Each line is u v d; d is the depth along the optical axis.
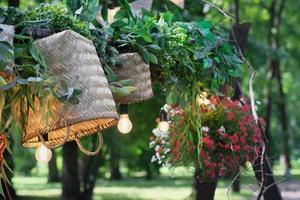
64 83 3.78
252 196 18.34
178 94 5.77
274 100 24.16
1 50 3.42
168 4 7.44
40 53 3.76
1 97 3.78
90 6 4.76
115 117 3.89
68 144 15.77
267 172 7.16
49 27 4.14
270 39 20.61
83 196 16.19
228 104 6.72
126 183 28.14
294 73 32.47
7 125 3.94
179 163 6.77
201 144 6.41
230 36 7.23
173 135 6.71
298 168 36.03
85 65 3.84
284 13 26.16
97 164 16.30
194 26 5.74
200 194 7.11
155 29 5.42
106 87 3.92
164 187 25.38
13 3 7.17
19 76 3.70
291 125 37.81
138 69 4.95
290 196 17.52
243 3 22.41
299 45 27.38
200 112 6.34
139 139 15.24
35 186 26.88
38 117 3.82
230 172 6.77
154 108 13.87
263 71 25.31
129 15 5.54
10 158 8.80
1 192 4.37
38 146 4.54
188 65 5.54
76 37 3.85
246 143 6.71
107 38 4.74
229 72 6.03
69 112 3.71
